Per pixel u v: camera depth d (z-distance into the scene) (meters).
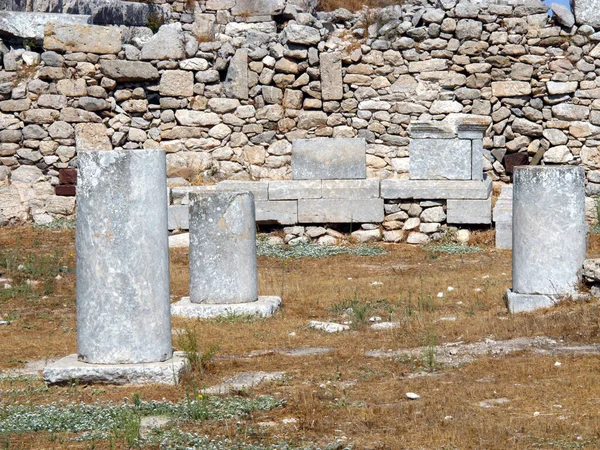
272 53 22.22
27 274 15.80
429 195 19.19
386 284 14.95
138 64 21.83
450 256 17.86
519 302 12.16
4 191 20.69
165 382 8.97
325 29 22.31
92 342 9.05
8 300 14.16
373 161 22.11
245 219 13.21
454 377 9.16
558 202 12.05
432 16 22.16
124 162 8.90
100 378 8.94
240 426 7.67
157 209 9.05
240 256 13.14
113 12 24.09
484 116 21.83
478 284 14.60
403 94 22.14
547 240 12.08
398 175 21.83
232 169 22.03
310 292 14.48
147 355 9.10
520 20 22.12
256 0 23.98
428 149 19.33
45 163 21.59
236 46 22.52
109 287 8.98
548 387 8.55
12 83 21.66
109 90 21.98
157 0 24.95
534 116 22.14
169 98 22.05
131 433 7.30
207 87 22.16
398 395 8.55
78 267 9.10
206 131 22.12
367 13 22.78
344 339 11.18
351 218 19.33
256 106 22.27
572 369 9.10
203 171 21.95
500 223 18.59
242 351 10.76
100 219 8.94
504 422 7.59
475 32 22.12
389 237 19.30
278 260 17.88
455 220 19.14
